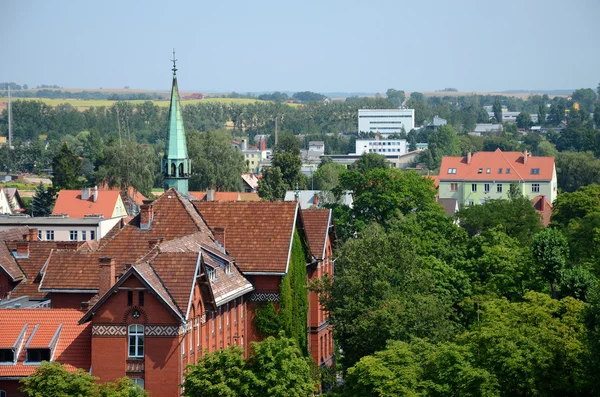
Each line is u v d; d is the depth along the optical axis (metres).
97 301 172.50
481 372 175.50
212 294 183.00
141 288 171.50
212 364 165.25
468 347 185.12
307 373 170.75
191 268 176.12
